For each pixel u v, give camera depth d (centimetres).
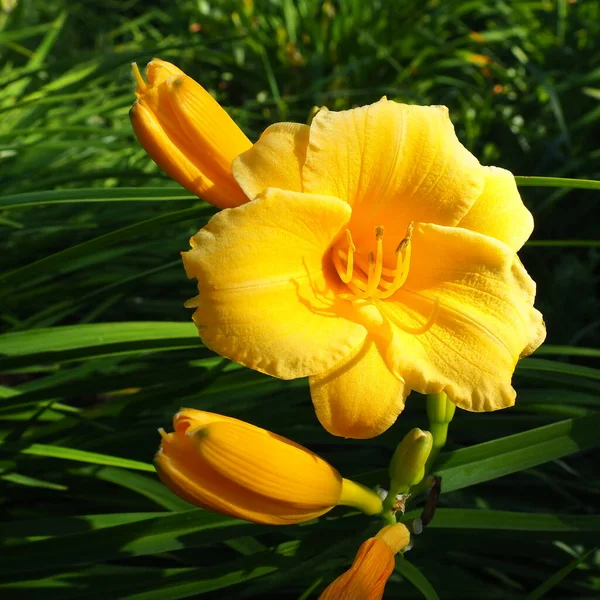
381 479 21
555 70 54
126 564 24
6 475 22
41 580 21
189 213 22
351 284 18
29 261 33
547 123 51
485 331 17
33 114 36
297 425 26
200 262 16
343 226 17
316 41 59
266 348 16
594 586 24
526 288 18
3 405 23
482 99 55
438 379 17
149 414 26
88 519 21
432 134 17
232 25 61
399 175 17
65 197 23
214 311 16
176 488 15
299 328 16
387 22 58
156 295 35
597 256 42
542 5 58
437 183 18
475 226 18
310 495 16
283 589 23
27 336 23
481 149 51
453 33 64
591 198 44
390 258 18
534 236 45
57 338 23
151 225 22
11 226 31
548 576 24
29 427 25
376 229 17
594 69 51
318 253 17
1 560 20
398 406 17
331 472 17
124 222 33
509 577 26
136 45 59
